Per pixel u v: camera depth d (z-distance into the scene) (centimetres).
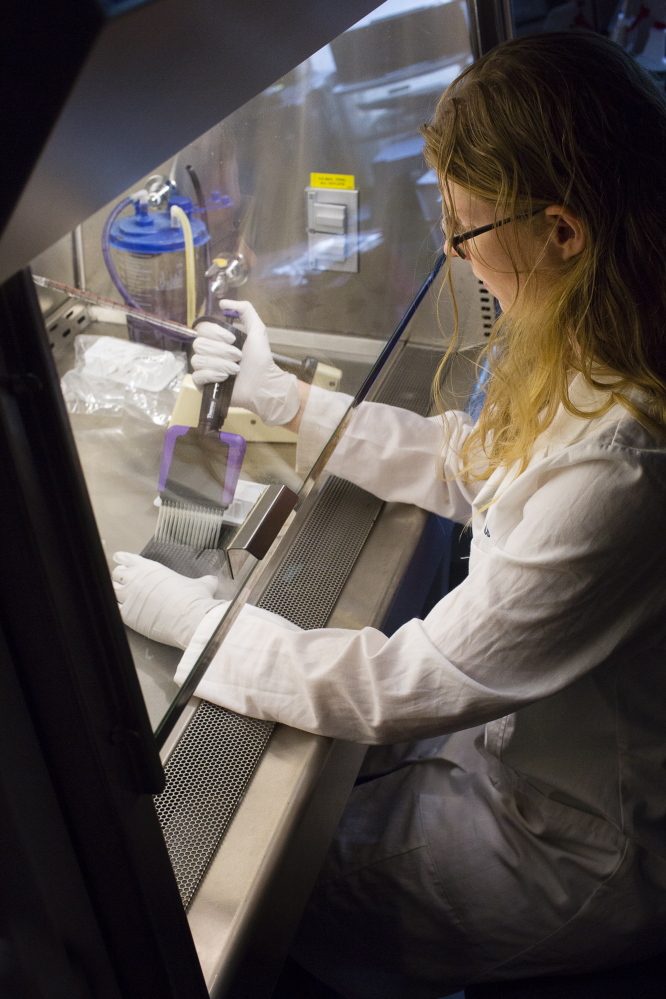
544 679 102
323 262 155
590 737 116
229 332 129
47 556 56
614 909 117
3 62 35
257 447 119
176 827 98
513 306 110
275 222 157
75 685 61
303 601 129
